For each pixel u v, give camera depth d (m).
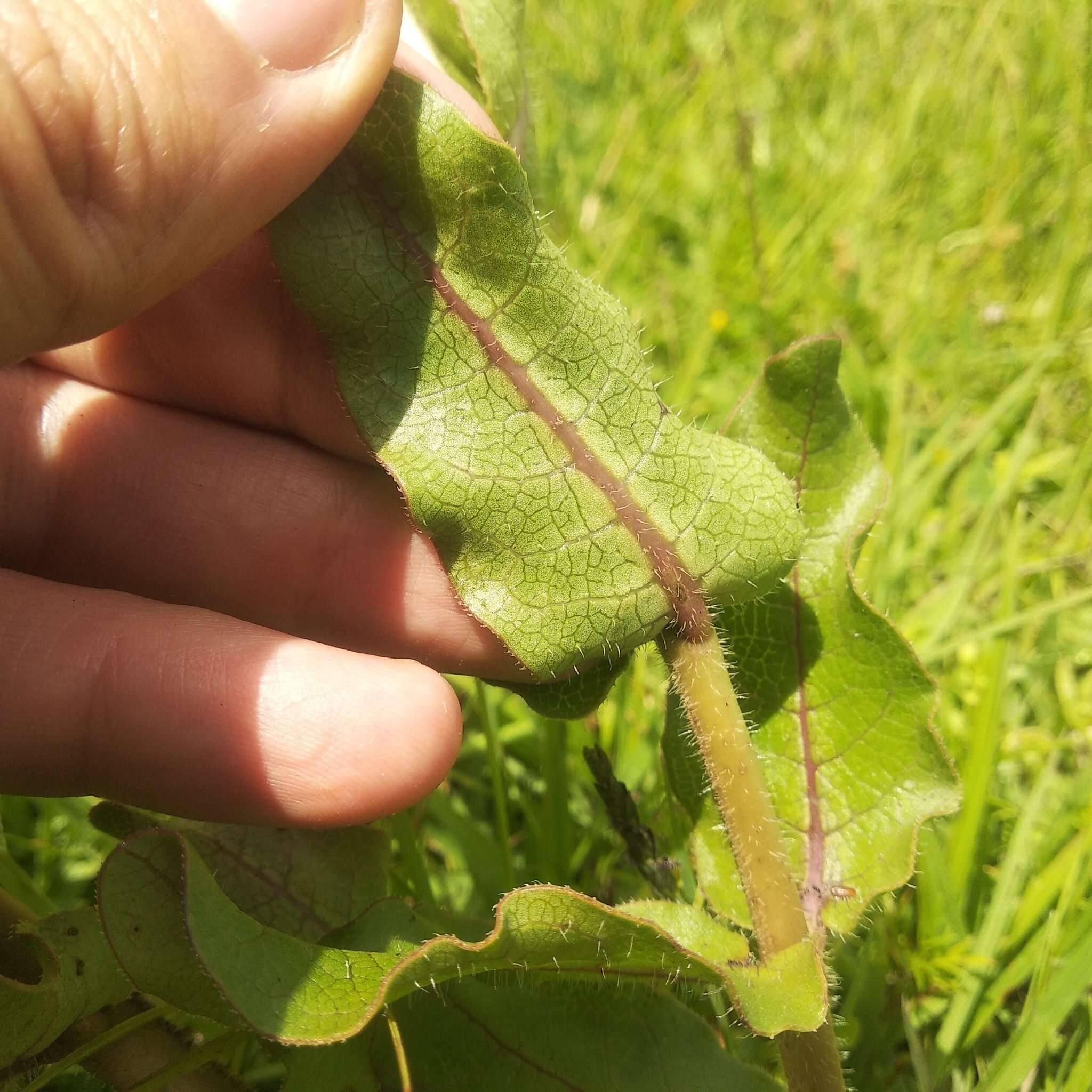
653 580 0.09
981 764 0.12
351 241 0.09
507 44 0.12
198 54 0.08
